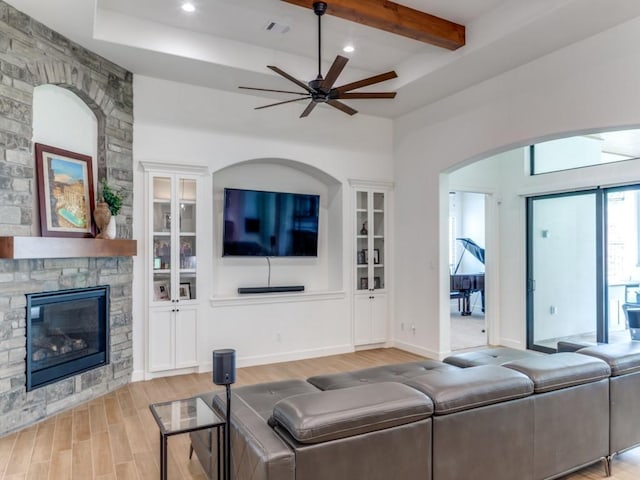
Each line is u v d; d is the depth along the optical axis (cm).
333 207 608
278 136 544
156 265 473
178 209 479
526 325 590
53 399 368
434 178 550
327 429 178
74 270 390
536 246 586
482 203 988
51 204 373
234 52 445
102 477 270
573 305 543
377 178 611
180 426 211
